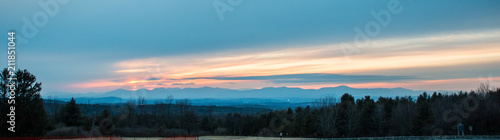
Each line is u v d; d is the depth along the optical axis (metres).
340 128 73.75
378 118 71.50
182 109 97.81
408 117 64.81
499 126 52.97
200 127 89.31
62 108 77.94
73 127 68.00
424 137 42.97
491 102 55.84
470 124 55.22
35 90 51.56
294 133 77.44
